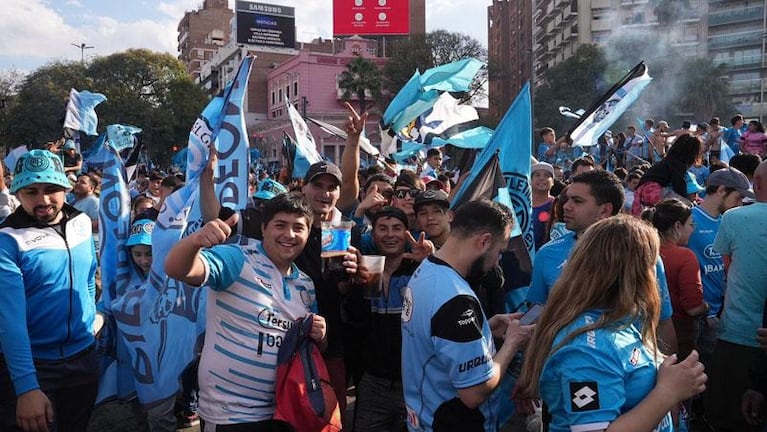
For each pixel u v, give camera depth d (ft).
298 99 190.08
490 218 8.02
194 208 13.26
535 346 6.89
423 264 8.38
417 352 8.02
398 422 11.27
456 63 28.84
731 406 11.64
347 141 14.71
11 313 9.34
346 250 9.61
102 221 13.56
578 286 6.70
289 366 8.82
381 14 194.49
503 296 11.48
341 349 11.21
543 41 249.14
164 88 178.29
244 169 13.96
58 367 10.29
